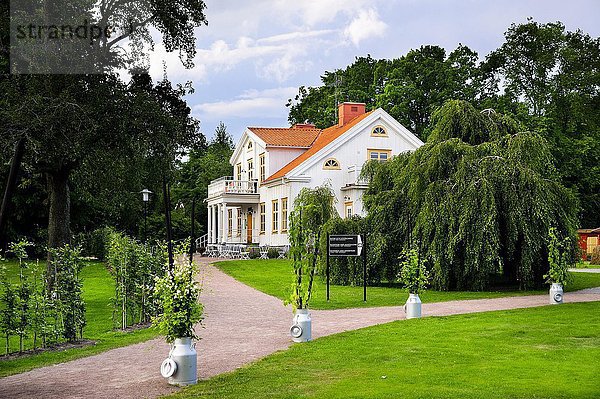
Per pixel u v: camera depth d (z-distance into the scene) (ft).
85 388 27.99
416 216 76.07
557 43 171.63
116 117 57.41
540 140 74.28
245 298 66.13
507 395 25.12
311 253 42.52
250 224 154.61
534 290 73.36
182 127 64.49
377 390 26.08
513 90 171.53
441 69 184.14
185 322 28.55
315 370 30.76
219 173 210.38
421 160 77.41
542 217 69.77
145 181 73.56
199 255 156.97
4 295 36.99
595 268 121.19
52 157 56.80
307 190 105.50
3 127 52.44
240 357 34.96
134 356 36.04
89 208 133.08
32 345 41.11
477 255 69.36
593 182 166.30
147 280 50.39
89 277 93.04
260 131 151.74
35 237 126.93
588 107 169.17
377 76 200.23
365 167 89.76
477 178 71.51
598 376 28.43
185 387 27.81
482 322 45.70
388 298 66.03
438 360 32.50
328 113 192.03
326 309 57.82
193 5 63.93
